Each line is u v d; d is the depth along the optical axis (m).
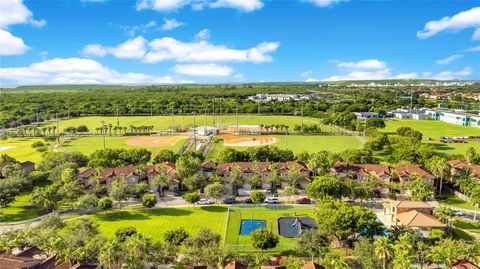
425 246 94.12
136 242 85.44
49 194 132.88
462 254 88.00
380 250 82.81
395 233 102.19
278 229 119.12
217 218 129.12
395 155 191.75
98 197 151.62
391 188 149.62
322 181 136.00
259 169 168.75
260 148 190.75
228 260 89.25
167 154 190.38
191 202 138.25
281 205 140.12
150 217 130.25
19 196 151.50
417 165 172.75
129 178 162.25
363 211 103.38
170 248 92.62
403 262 77.25
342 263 83.56
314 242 96.56
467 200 144.88
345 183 138.75
